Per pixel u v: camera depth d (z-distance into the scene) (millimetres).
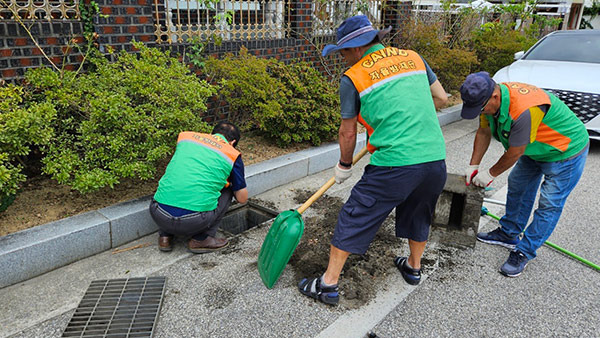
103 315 2512
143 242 3342
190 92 3709
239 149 4930
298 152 4938
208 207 3033
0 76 3514
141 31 4266
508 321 2604
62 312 2543
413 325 2543
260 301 2695
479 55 9391
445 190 3316
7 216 3172
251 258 3176
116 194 3648
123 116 3346
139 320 2482
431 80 2613
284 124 4883
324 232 3584
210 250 3230
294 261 3145
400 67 2379
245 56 4938
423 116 2367
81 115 3541
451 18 9289
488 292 2877
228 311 2596
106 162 3383
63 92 3383
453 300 2783
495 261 3264
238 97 5027
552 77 5973
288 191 4426
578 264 3250
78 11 3885
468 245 3412
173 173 2988
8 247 2729
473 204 3285
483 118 3072
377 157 2402
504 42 9141
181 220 2961
